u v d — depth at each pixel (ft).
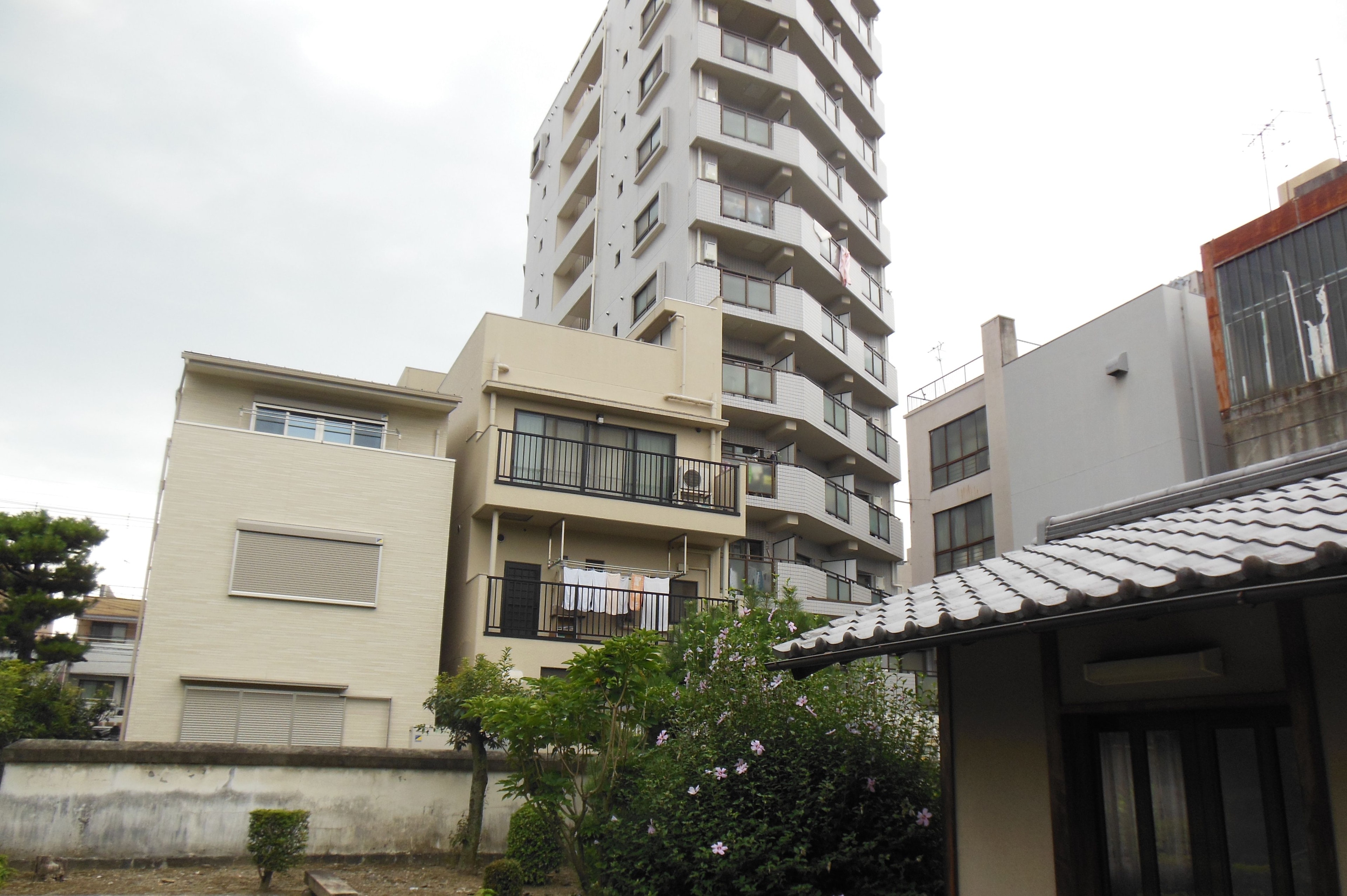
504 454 66.39
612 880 28.09
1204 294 65.00
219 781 40.29
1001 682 21.52
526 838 39.32
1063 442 70.49
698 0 101.91
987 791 21.40
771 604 45.91
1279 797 16.43
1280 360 54.39
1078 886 18.97
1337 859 14.56
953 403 86.02
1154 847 18.47
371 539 61.72
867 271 116.26
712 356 78.07
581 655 29.89
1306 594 13.14
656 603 67.62
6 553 71.00
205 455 58.90
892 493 116.06
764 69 101.91
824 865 23.50
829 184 107.04
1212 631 17.02
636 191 105.70
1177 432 61.00
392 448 66.08
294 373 62.54
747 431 92.32
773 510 87.20
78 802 37.86
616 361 73.61
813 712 27.58
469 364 72.13
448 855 43.32
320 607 59.52
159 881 36.01
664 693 31.55
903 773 26.13
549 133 138.10
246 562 58.18
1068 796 19.31
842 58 118.11
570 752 31.83
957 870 21.84
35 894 32.55
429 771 44.24
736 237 95.25
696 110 96.22
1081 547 20.52
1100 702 18.85
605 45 120.57
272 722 56.80
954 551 83.10
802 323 94.43
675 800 26.27
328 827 41.63
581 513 66.95
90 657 115.03
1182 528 18.58
